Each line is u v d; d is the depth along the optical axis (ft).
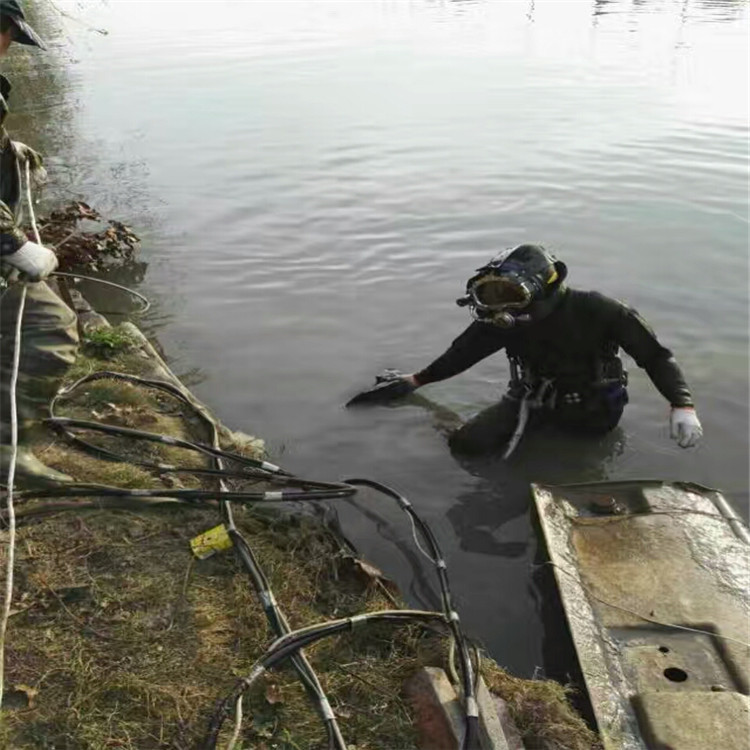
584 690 10.22
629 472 15.67
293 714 9.56
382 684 10.06
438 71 52.42
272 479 13.93
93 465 13.91
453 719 9.26
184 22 74.08
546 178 31.89
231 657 10.28
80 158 35.19
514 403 17.08
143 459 14.35
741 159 33.91
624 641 10.98
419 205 29.27
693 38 63.77
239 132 38.60
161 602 11.05
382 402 17.95
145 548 12.03
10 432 12.57
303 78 50.29
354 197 30.19
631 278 23.31
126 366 17.61
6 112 12.75
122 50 59.82
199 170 33.50
